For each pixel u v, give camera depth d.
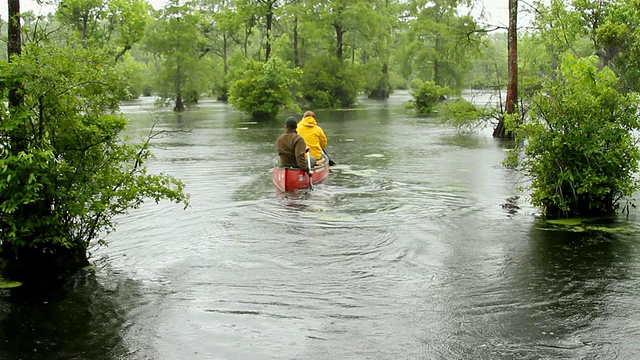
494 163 15.41
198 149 19.25
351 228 8.68
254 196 11.02
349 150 18.70
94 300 5.93
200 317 5.52
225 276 6.64
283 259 7.25
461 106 24.88
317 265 7.02
